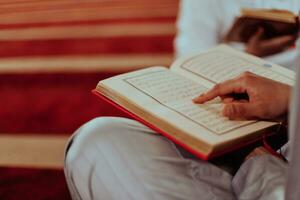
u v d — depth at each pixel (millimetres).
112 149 779
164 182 761
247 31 1397
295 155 601
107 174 775
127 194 765
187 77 949
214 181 786
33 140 1820
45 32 3258
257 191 718
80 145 797
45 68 2541
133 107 809
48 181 1553
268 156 753
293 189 624
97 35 3123
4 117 2002
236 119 769
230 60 1021
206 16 1623
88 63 2596
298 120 582
